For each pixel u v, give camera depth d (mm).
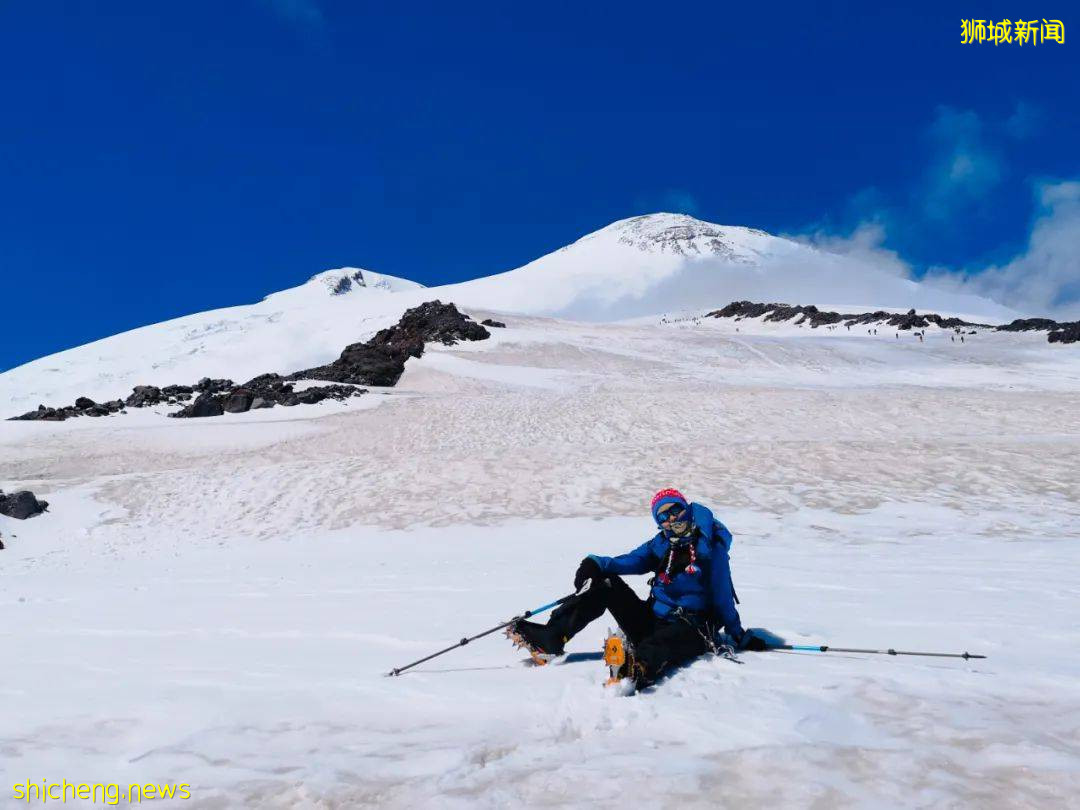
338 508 18000
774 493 17000
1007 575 8234
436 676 4801
